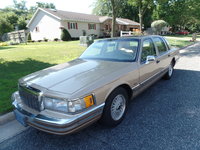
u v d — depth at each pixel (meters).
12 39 26.89
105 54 3.42
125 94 2.70
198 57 8.35
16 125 2.78
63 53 10.06
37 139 2.39
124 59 3.08
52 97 1.95
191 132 2.37
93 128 2.59
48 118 1.91
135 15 39.81
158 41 4.13
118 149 2.11
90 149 2.13
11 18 42.94
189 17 38.53
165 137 2.28
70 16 24.30
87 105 2.00
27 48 14.02
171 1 35.53
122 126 2.60
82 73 2.48
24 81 2.41
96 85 2.13
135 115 2.92
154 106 3.24
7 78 5.00
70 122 1.83
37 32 26.48
